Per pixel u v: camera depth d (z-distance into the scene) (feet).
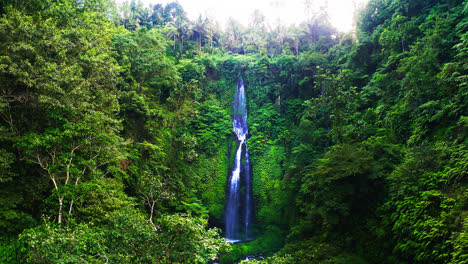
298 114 141.18
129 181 76.69
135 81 97.91
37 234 32.35
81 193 48.47
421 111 80.02
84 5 85.61
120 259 33.86
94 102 61.67
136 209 67.56
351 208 76.43
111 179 63.16
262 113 146.41
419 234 51.13
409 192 61.00
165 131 109.29
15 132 47.60
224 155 131.85
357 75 128.88
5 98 50.06
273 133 140.26
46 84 46.03
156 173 88.89
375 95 112.78
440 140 67.51
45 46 50.78
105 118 56.18
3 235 43.11
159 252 35.86
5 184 48.60
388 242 60.49
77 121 51.96
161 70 108.78
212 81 158.20
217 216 116.16
